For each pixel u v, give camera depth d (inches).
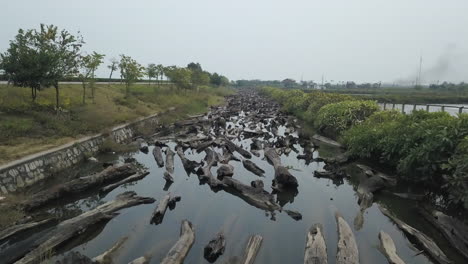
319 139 706.8
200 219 316.2
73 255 209.8
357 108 678.5
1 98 587.5
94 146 563.2
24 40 602.5
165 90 1512.1
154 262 236.4
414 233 272.2
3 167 353.1
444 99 1492.4
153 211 326.3
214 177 422.0
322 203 361.4
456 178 289.9
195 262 237.1
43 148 445.4
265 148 613.6
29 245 248.5
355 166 496.4
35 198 331.6
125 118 758.5
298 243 270.2
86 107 738.2
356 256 233.1
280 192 395.9
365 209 339.6
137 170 470.9
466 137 304.8
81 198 373.7
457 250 249.1
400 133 422.3
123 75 1088.2
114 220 311.6
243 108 1520.7
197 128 831.1
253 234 284.2
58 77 621.0
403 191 385.7
